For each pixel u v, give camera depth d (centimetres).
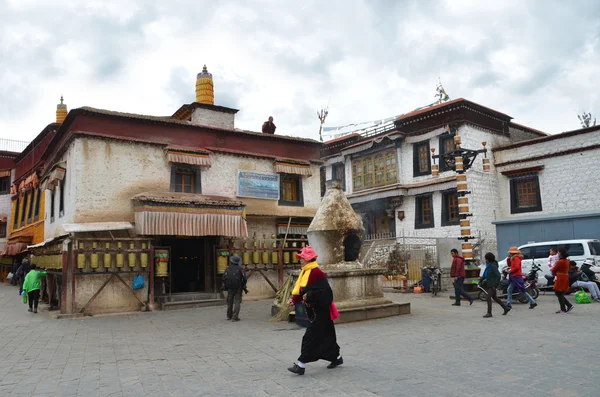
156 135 1714
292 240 1925
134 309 1502
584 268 1497
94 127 1590
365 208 2995
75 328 1151
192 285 1798
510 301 1208
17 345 928
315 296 613
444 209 2533
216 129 1834
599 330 859
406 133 2762
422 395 490
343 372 605
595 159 2186
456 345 766
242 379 593
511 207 2466
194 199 1620
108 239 1470
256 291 1797
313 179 2083
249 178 1895
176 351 817
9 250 2572
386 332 935
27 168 2691
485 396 479
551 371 569
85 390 570
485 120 2583
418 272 2098
